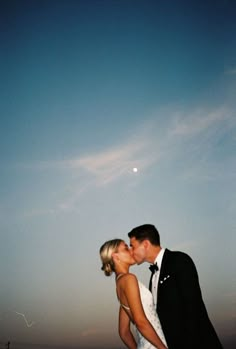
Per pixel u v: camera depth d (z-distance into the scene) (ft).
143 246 7.29
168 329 6.53
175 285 6.69
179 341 6.46
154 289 7.14
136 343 7.11
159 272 7.07
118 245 6.68
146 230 7.37
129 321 7.14
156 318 6.63
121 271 6.49
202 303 6.59
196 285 6.61
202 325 6.39
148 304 6.61
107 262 6.61
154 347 6.27
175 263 6.82
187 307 6.40
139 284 6.75
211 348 6.28
